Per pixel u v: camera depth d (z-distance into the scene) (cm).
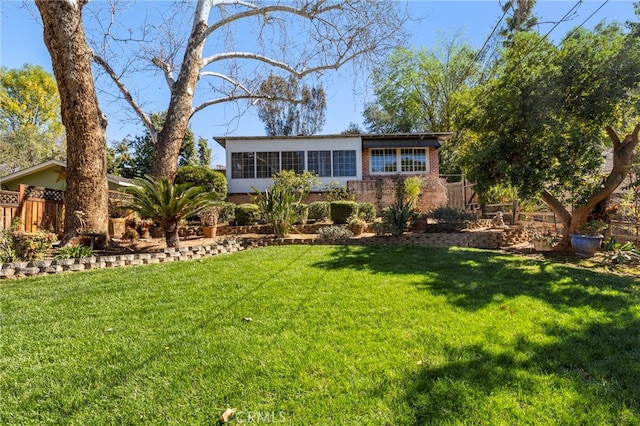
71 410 181
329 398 189
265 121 2572
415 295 381
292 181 1308
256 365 224
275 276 482
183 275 491
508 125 712
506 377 208
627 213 703
